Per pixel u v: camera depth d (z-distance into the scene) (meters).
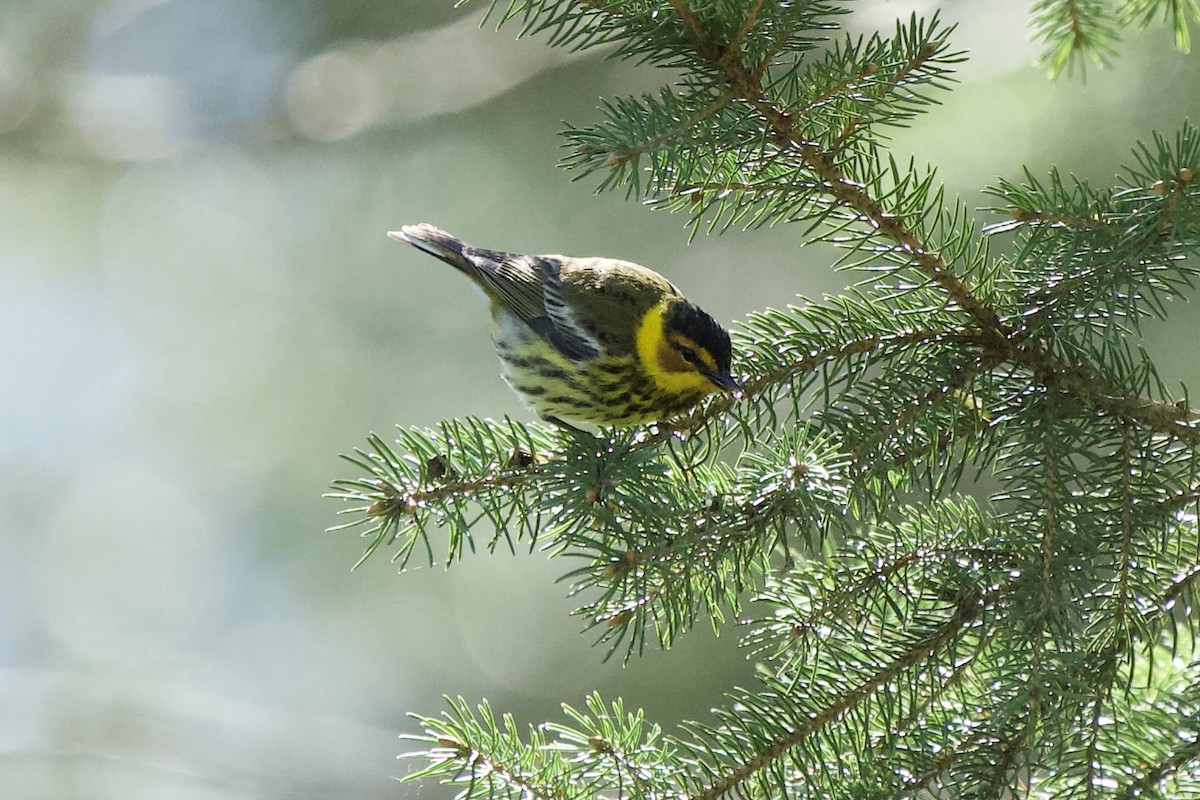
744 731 6.09
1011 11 12.68
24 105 16.45
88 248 18.00
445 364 16.58
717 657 15.09
